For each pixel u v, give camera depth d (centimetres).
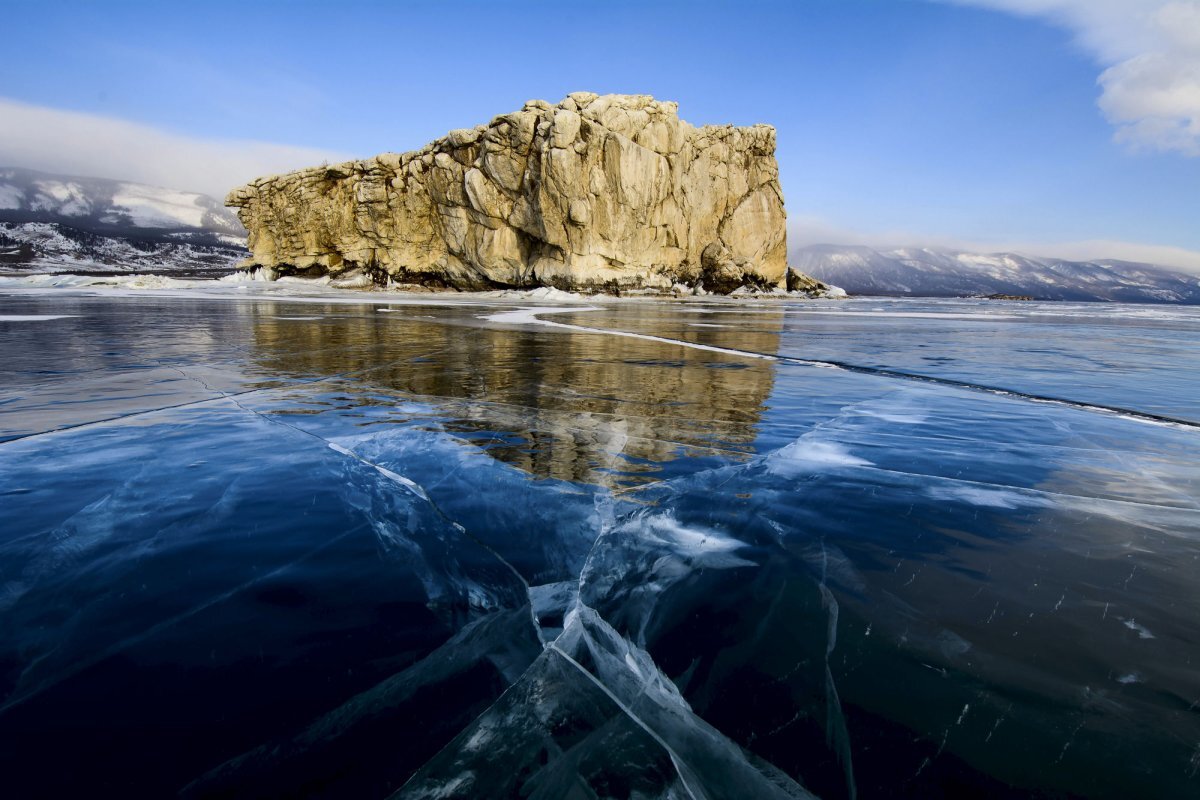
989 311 2816
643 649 162
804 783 118
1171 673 147
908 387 590
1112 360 859
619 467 315
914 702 138
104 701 132
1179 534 238
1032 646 159
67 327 1027
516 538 226
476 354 788
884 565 207
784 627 170
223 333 992
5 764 115
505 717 135
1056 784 114
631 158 3372
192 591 182
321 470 299
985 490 287
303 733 126
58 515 237
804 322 1623
